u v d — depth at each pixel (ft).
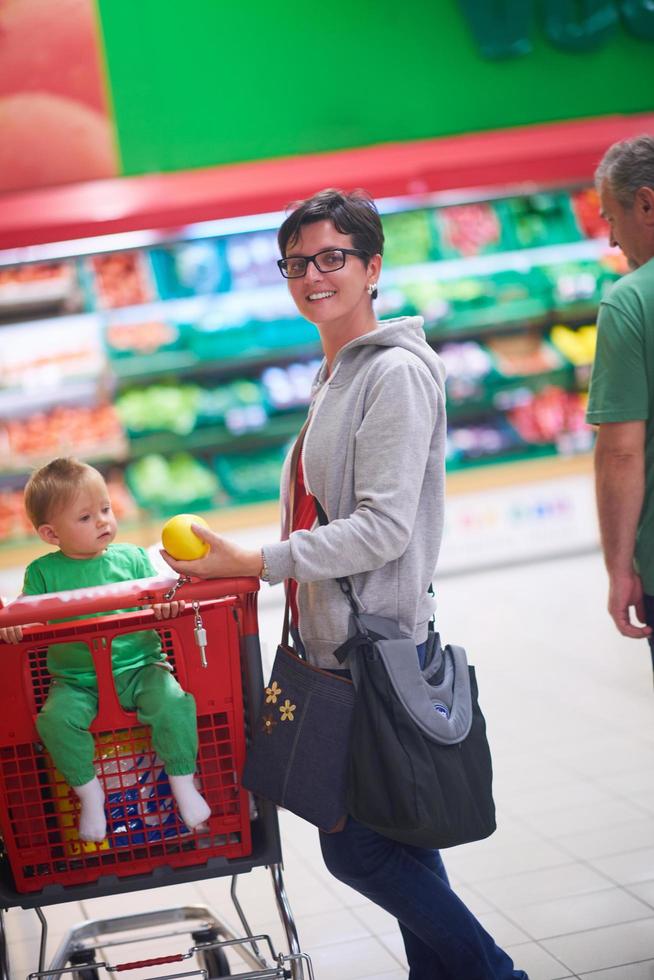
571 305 25.34
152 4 21.13
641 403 7.82
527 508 24.06
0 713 6.54
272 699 6.77
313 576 6.56
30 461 23.06
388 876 6.99
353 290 7.03
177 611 6.49
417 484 6.66
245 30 21.56
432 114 22.52
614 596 8.09
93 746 6.56
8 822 6.57
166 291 23.62
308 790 6.62
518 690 15.89
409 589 6.86
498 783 12.64
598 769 12.71
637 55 23.27
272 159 21.94
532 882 10.16
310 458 6.98
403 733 6.52
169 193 21.01
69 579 7.44
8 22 20.77
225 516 23.67
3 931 6.75
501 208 25.41
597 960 8.69
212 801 6.83
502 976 7.32
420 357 6.93
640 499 7.92
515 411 25.77
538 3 22.67
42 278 22.99
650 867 10.18
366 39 22.06
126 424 23.70
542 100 22.95
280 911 6.86
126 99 21.26
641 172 7.73
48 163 21.20
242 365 24.30
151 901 10.82
